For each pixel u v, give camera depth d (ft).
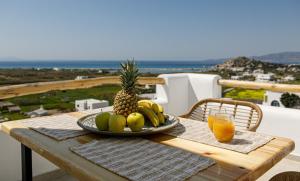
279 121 8.60
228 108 6.61
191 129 4.57
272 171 7.92
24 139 4.11
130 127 4.17
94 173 2.89
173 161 3.19
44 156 3.63
